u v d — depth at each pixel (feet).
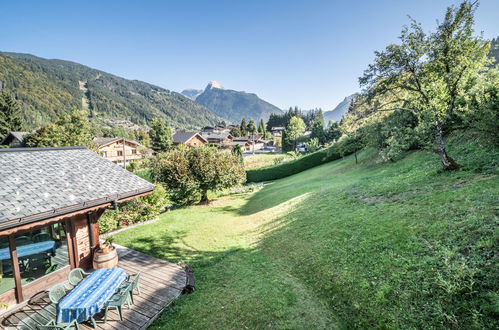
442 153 37.81
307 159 127.75
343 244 26.84
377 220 29.17
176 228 45.21
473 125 34.50
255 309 20.29
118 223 47.16
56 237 25.61
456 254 18.74
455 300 15.42
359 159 91.35
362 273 21.27
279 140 343.87
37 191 23.39
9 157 28.27
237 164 72.69
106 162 34.55
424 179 38.27
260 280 24.88
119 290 21.18
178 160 65.46
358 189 45.70
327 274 22.98
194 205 69.77
